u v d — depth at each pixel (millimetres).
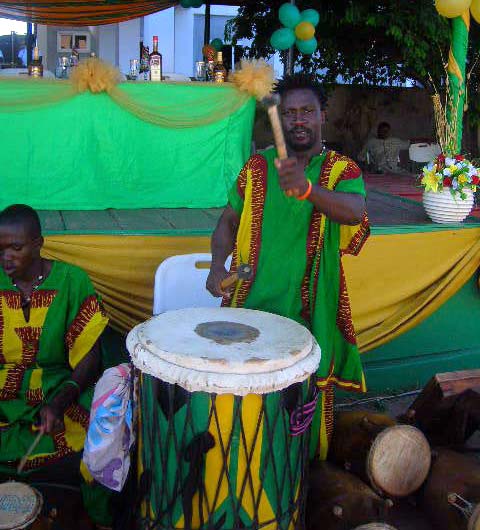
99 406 2199
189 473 1953
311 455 2615
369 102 10789
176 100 4309
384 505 2301
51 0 6668
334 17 9078
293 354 1936
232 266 2518
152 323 2133
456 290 3900
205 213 4297
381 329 3752
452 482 2508
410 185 6770
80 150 4195
